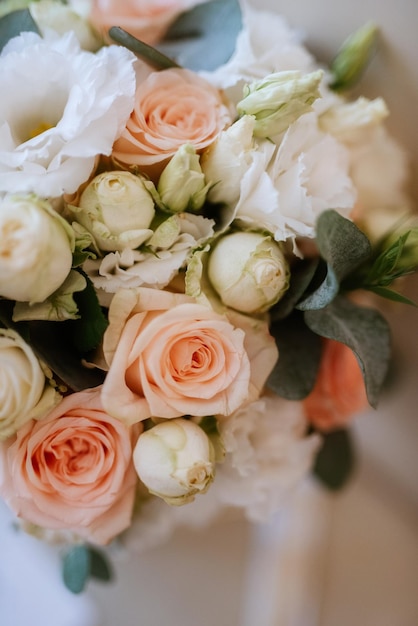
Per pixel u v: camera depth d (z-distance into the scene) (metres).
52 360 0.28
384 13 0.41
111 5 0.35
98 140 0.27
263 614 0.47
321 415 0.38
